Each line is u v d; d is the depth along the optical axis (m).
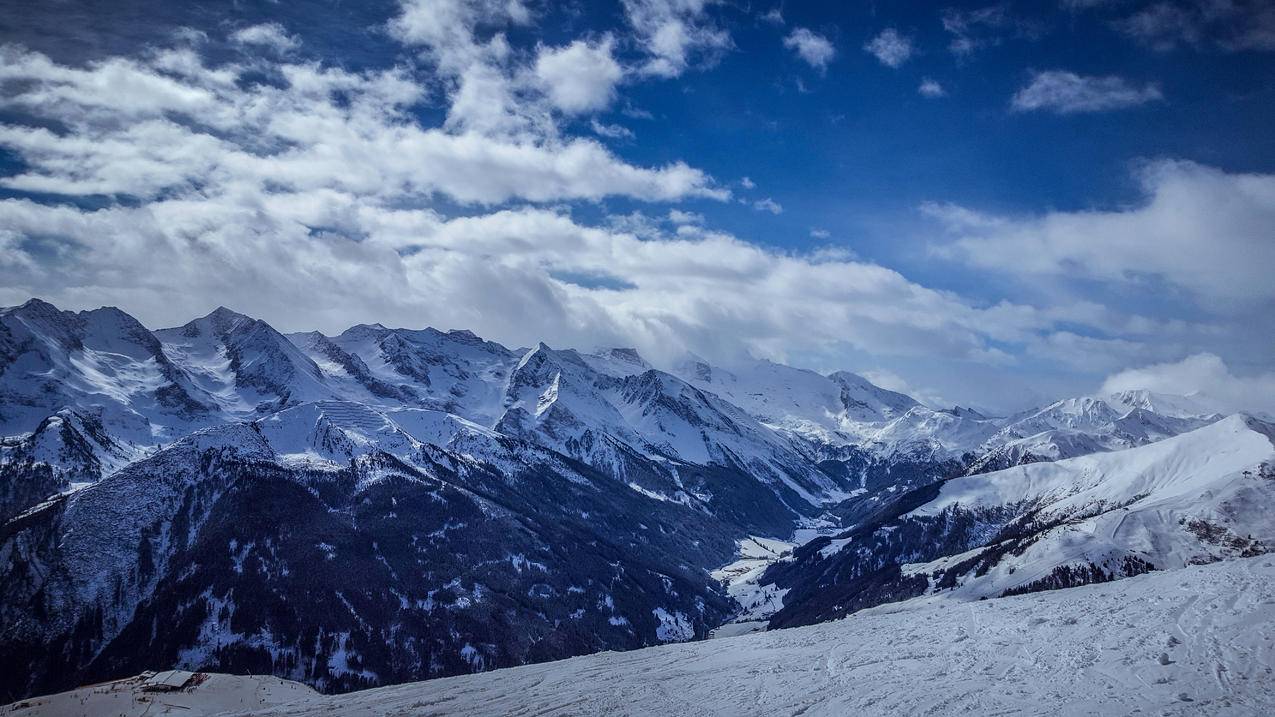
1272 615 48.72
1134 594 64.00
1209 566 68.38
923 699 47.09
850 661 61.12
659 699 58.03
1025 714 41.88
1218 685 41.09
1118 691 42.94
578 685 68.19
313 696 93.94
